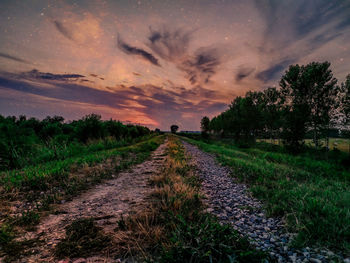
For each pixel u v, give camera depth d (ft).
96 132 61.41
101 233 10.39
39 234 10.36
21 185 19.33
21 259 8.01
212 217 12.66
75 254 8.47
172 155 47.24
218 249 8.28
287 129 70.18
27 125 59.00
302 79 73.36
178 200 14.33
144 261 7.80
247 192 19.81
